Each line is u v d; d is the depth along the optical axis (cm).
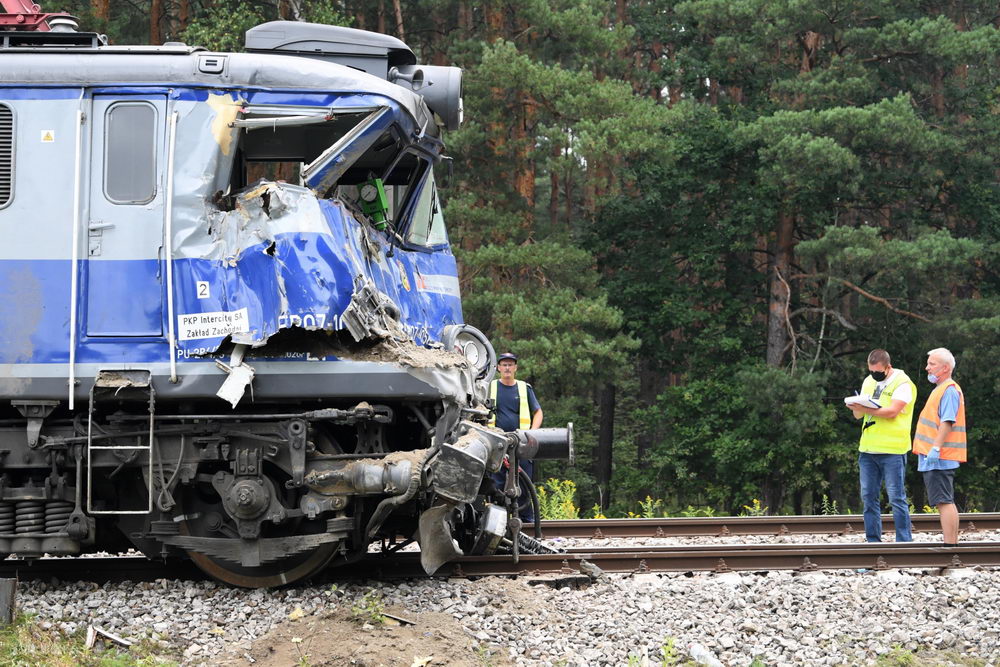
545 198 5653
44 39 977
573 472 4259
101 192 912
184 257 898
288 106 930
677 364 4153
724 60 3862
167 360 899
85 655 818
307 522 960
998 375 3312
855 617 933
